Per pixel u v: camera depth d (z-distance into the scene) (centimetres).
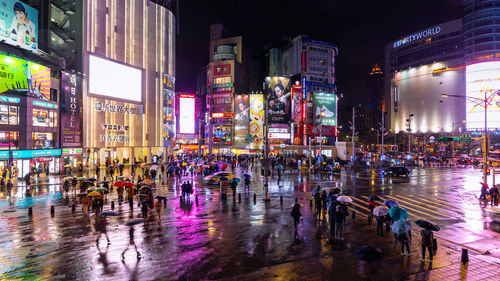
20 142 4100
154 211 2159
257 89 14912
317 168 5081
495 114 13062
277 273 1136
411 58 17538
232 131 11056
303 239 1534
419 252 1352
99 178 4069
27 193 2934
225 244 1462
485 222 1888
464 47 14275
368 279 1084
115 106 6284
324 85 12181
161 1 8056
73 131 5250
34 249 1401
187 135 10150
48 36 5272
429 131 16200
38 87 4419
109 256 1313
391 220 1653
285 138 10294
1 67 3894
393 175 4441
